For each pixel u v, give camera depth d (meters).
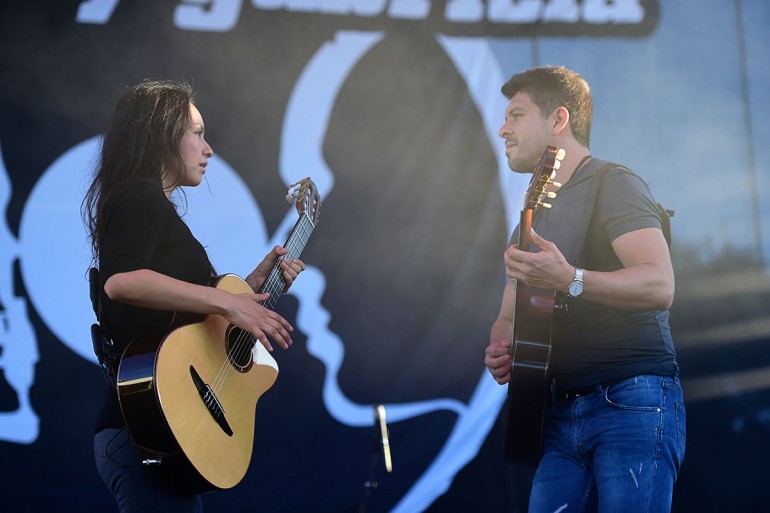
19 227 17.28
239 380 8.93
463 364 18.73
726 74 19.97
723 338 19.38
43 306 17.22
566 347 9.12
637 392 8.67
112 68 17.95
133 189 8.34
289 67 18.78
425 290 18.77
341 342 18.34
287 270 10.09
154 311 8.40
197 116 9.23
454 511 18.36
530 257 8.36
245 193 18.28
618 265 8.98
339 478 18.02
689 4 20.11
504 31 19.64
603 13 19.91
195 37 18.42
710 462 19.12
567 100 9.68
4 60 17.58
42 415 17.06
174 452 7.82
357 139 18.89
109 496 17.16
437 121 19.22
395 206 18.86
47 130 17.56
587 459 8.95
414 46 19.33
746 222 19.67
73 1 17.95
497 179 19.28
